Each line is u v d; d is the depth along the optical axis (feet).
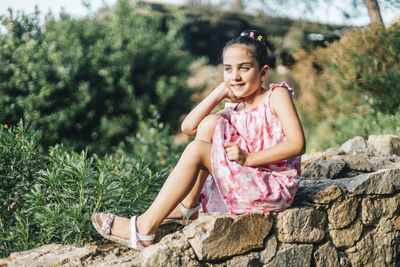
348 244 8.37
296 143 6.89
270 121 7.36
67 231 8.07
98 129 20.92
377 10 24.63
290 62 29.25
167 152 15.34
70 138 20.20
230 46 7.37
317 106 21.56
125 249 7.69
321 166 10.94
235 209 7.33
